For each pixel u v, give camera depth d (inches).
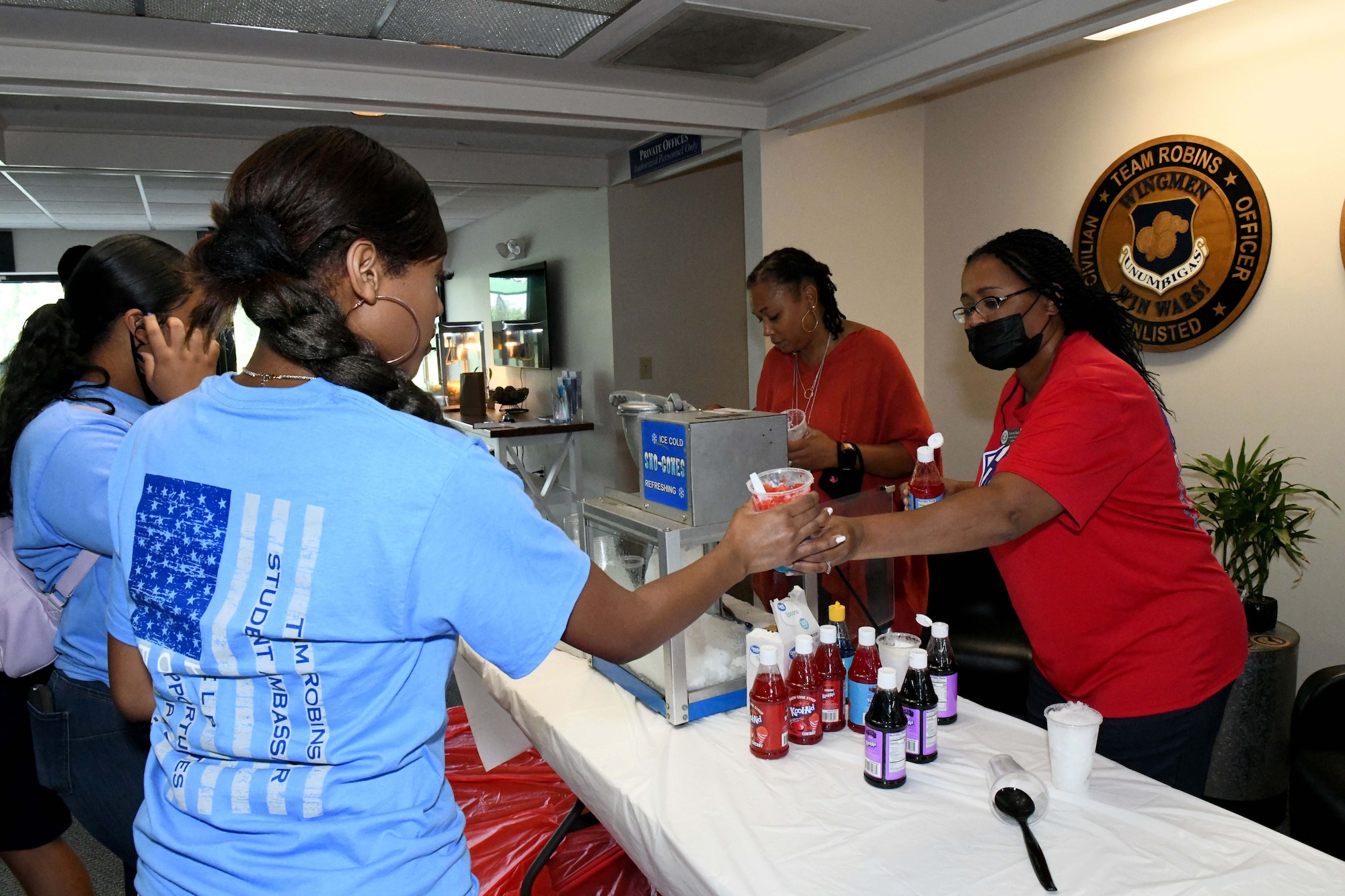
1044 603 57.4
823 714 55.6
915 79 121.3
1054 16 101.0
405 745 29.3
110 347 56.3
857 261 156.1
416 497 27.1
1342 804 71.8
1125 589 54.6
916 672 50.3
